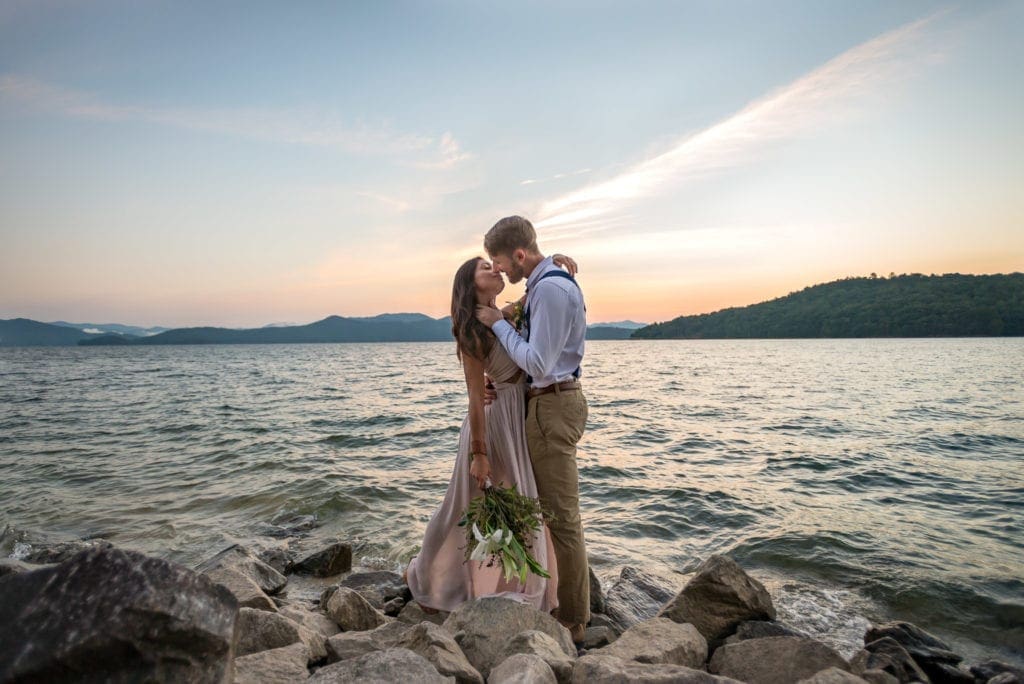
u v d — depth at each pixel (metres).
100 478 9.46
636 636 3.11
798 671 2.77
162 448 12.03
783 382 30.55
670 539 6.35
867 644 3.54
